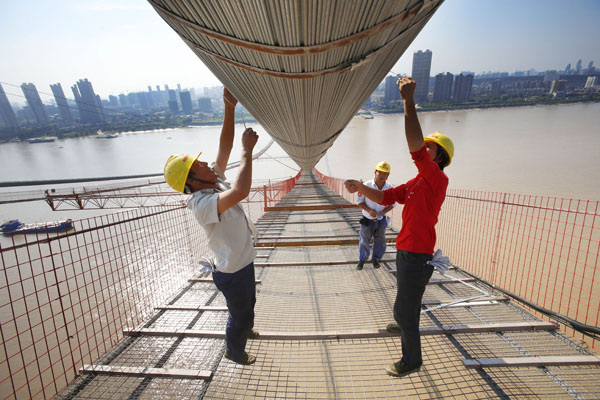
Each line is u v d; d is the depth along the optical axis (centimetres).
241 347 194
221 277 176
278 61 130
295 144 304
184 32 135
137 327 270
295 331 259
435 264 176
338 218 791
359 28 113
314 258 447
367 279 362
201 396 194
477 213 1353
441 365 211
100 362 227
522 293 924
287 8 101
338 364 217
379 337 245
